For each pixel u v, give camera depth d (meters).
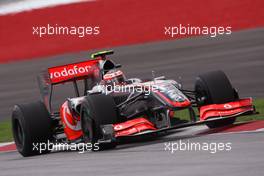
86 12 112.69
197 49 88.12
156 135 41.03
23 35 110.44
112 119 36.25
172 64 80.81
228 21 99.19
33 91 77.94
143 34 102.69
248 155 28.52
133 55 91.12
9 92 79.81
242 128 37.62
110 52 41.94
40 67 93.06
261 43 84.31
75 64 43.00
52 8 114.88
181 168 27.47
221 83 38.28
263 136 33.47
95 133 36.59
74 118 40.06
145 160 30.70
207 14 102.12
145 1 110.88
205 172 25.86
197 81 39.06
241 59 76.50
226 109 37.38
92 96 36.81
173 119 38.22
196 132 39.66
